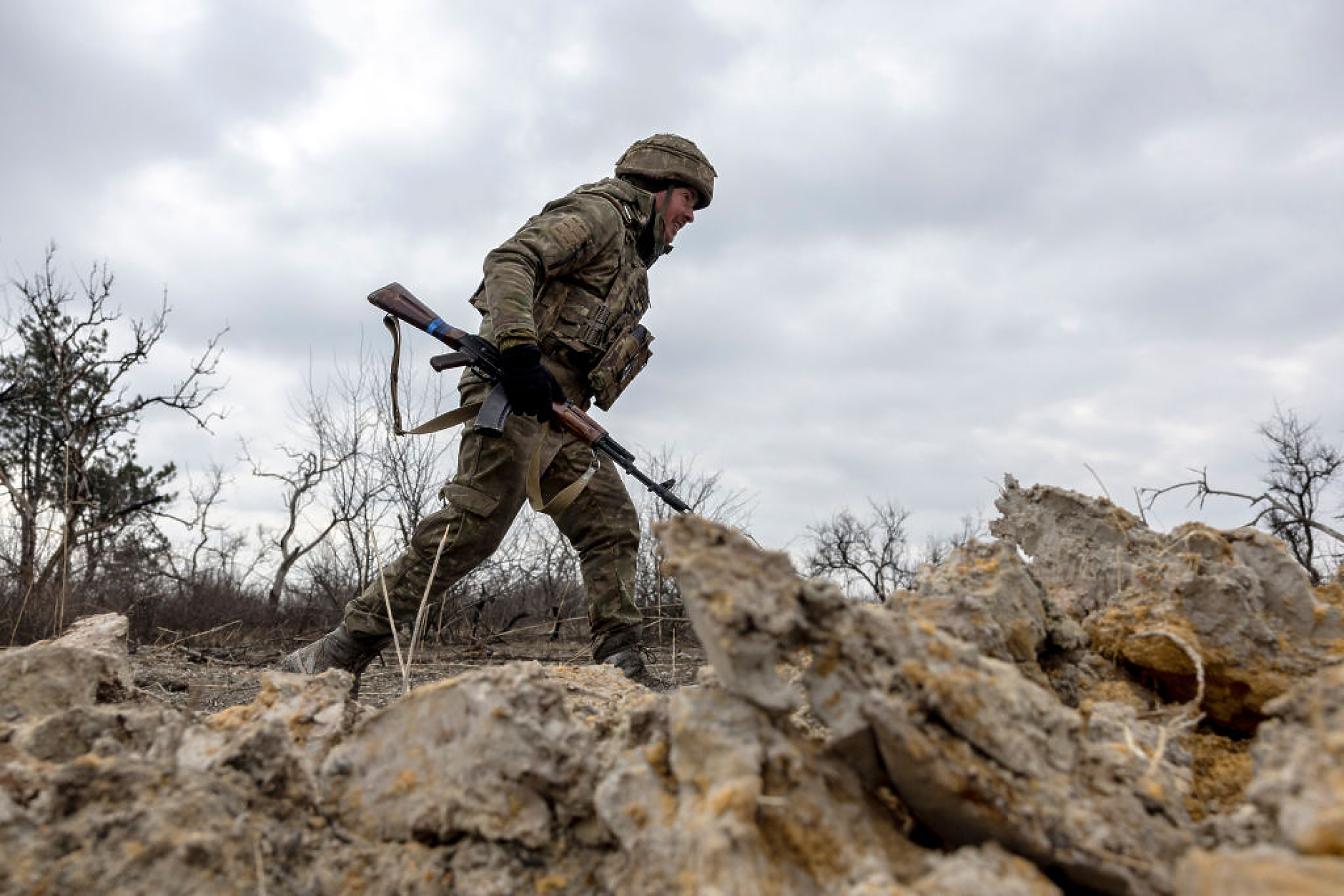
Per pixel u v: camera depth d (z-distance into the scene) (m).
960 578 1.84
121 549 10.49
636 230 3.90
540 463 3.60
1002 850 1.19
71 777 1.39
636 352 3.87
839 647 1.29
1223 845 1.19
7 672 1.86
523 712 1.47
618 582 3.85
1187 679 1.86
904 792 1.27
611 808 1.30
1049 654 1.94
